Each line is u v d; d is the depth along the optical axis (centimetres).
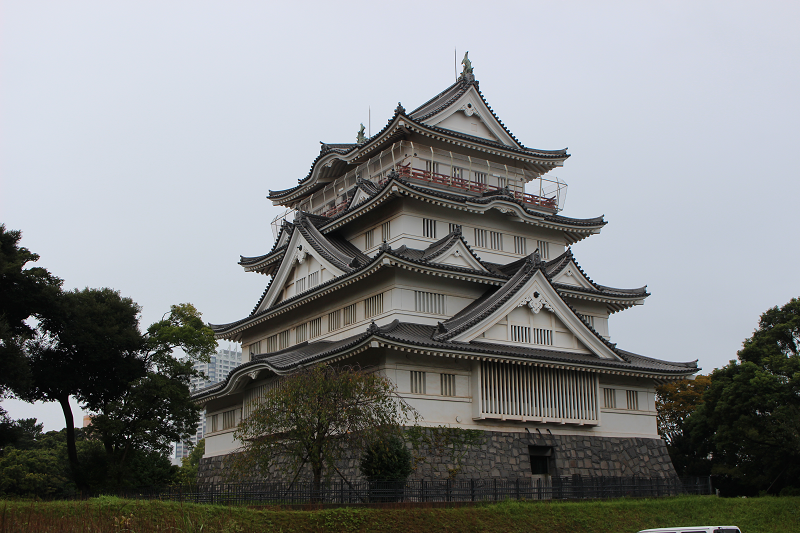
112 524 2627
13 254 5400
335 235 5819
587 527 3656
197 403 5900
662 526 3856
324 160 6288
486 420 4466
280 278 5800
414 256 4903
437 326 4512
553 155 6231
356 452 4094
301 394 3625
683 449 6738
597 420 4862
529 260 4891
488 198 5372
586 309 5703
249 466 3666
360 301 5028
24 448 9662
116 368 5803
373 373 4138
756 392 5344
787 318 6094
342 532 3072
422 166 5706
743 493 6091
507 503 3672
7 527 2486
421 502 3494
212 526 2814
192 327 6175
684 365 5369
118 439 5656
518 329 4709
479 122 6072
